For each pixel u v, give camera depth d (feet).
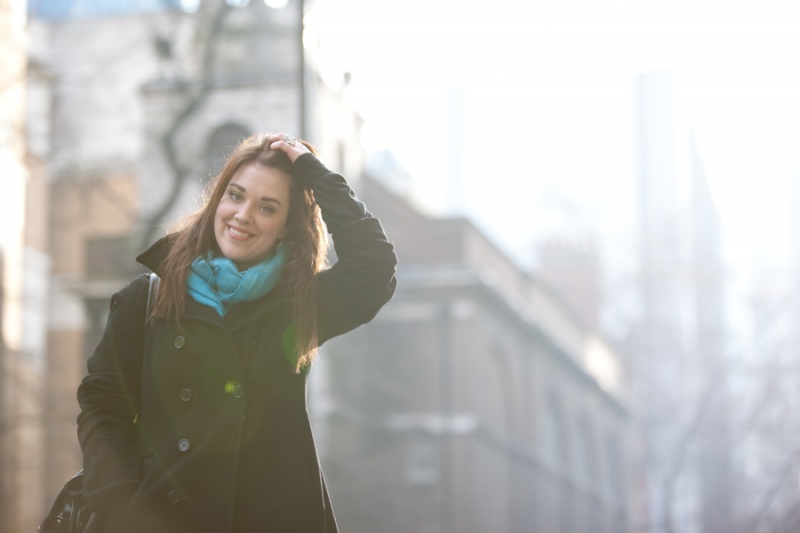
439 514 172.14
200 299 14.32
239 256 14.60
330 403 155.53
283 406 14.38
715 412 231.09
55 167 140.77
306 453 14.48
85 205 136.05
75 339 154.81
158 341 14.30
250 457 14.14
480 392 183.52
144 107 119.65
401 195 183.62
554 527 217.36
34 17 140.26
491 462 186.60
